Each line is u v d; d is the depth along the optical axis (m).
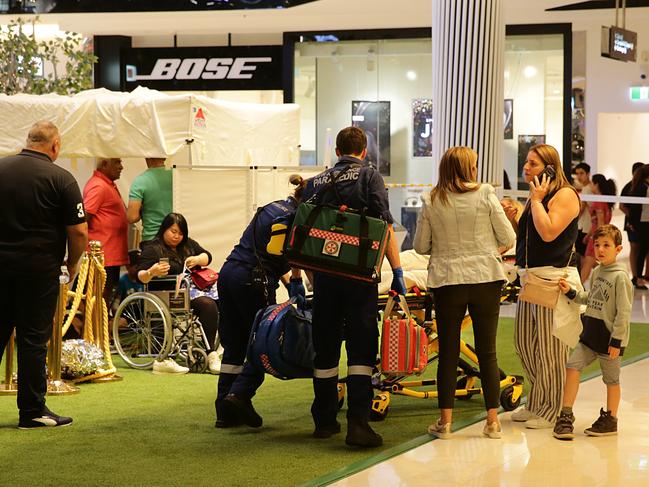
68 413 6.96
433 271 6.18
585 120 17.98
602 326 6.21
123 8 16.55
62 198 6.46
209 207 9.79
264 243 6.38
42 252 6.42
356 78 18.72
